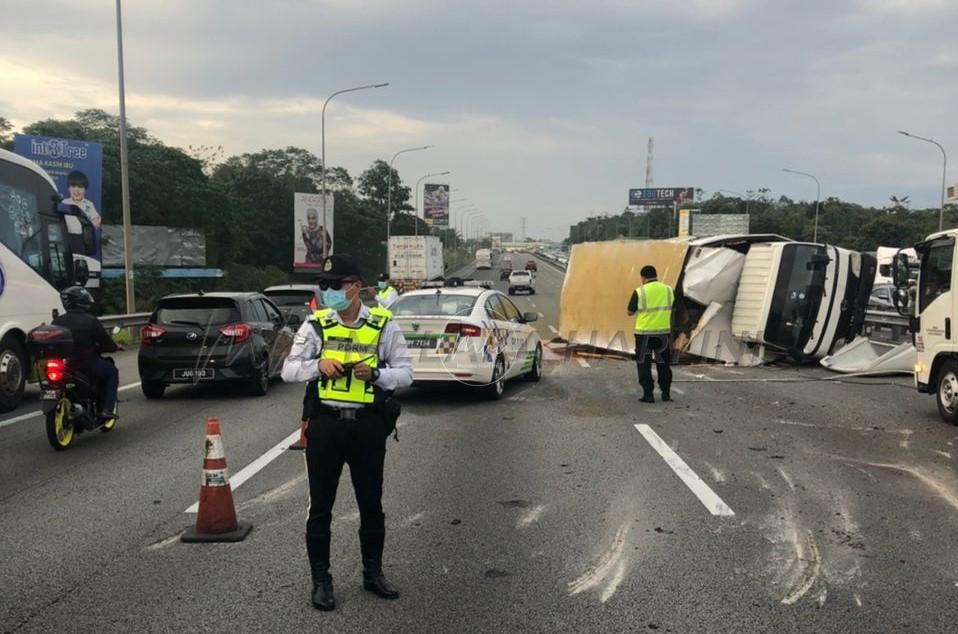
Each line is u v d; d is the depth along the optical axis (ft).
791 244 48.55
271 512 19.36
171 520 18.78
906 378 43.91
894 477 22.49
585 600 14.06
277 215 201.05
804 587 14.61
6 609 13.71
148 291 126.62
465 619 13.29
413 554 16.39
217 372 36.70
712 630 12.87
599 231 529.86
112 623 13.16
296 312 55.83
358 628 12.94
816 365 50.14
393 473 23.08
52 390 25.96
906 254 33.32
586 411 33.55
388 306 37.22
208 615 13.44
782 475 22.67
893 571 15.39
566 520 18.58
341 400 13.70
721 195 385.50
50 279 39.14
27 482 22.36
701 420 31.37
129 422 31.89
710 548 16.66
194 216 148.15
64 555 16.38
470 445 26.86
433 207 397.80
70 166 80.18
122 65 73.61
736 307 50.65
